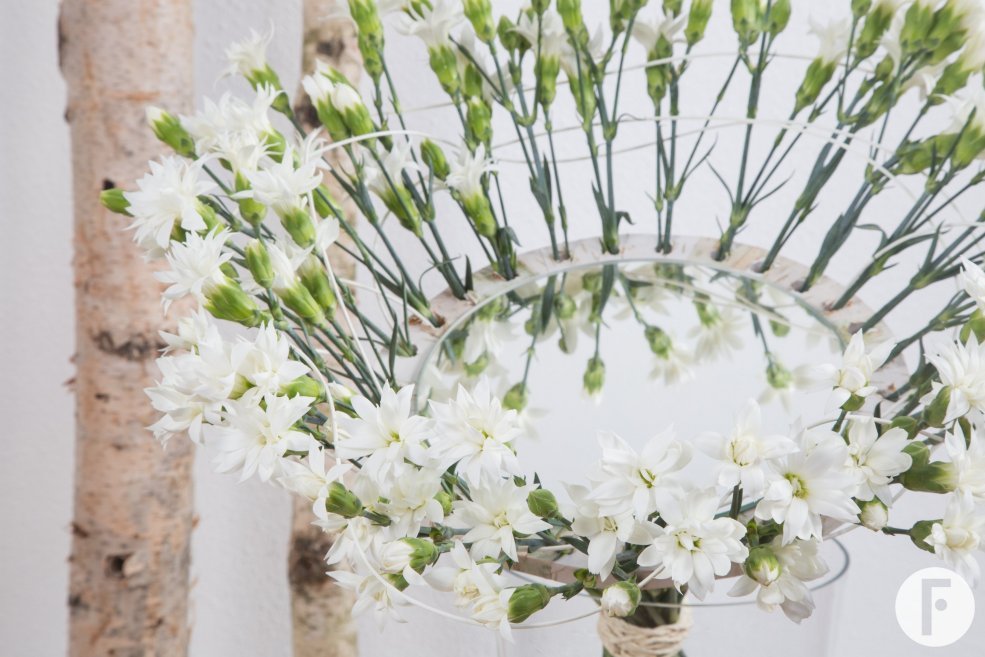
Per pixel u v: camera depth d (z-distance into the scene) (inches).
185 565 45.4
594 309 34.0
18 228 49.3
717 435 23.4
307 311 27.9
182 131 31.3
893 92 30.3
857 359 24.5
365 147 31.4
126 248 41.4
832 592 28.2
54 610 54.4
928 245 42.3
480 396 24.9
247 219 28.4
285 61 45.2
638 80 43.3
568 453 29.0
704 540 23.5
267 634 53.5
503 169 44.9
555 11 32.8
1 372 51.2
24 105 47.7
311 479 25.4
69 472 52.5
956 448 24.1
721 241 35.5
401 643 49.6
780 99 42.6
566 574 26.3
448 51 31.9
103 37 40.4
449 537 26.5
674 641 27.0
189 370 25.1
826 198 43.1
